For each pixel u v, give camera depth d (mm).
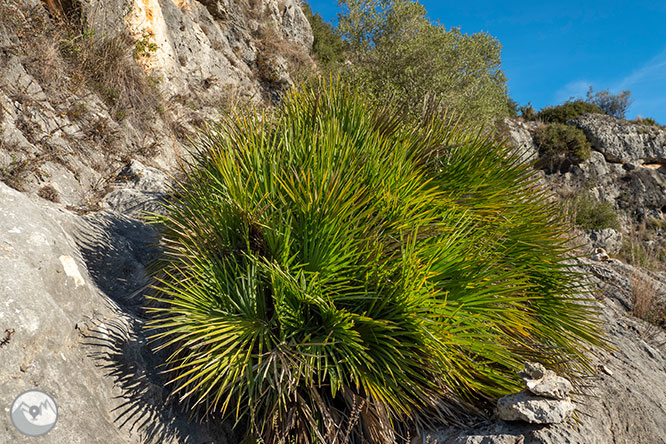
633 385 2951
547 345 2723
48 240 2201
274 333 2262
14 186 2916
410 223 2395
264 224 2344
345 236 2271
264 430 2141
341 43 16031
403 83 11219
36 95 3902
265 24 11531
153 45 6715
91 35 5320
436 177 2990
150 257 3123
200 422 2115
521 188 3289
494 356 2217
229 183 2441
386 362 2150
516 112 24625
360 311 2307
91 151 4258
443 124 3363
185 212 2654
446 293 2070
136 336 2318
